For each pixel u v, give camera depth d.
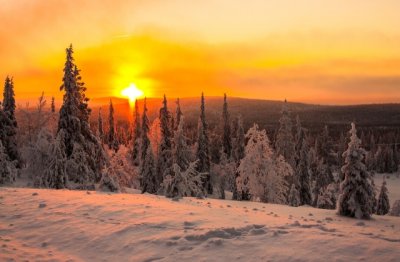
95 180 36.84
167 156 49.28
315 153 81.62
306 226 13.33
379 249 10.38
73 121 35.22
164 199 20.48
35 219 14.73
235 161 58.91
